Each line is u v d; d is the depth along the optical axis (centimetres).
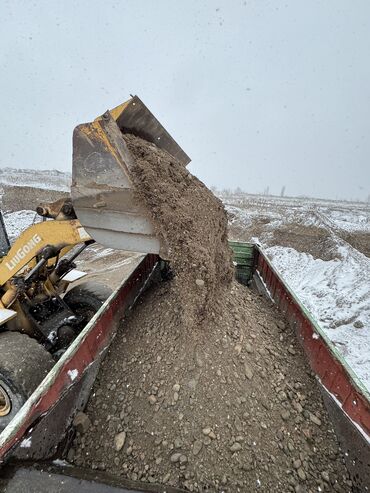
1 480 150
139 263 398
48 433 185
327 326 605
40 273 352
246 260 524
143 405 238
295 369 273
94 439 217
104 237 245
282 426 224
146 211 229
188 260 244
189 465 198
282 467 201
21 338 275
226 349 270
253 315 336
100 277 801
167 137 338
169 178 264
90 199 238
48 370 265
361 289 689
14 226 1250
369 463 172
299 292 782
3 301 306
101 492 164
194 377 248
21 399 245
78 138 231
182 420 224
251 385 248
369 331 562
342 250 973
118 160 225
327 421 227
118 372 268
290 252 1092
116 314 315
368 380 446
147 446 212
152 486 178
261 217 1519
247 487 189
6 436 150
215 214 308
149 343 291
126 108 266
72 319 351
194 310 259
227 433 216
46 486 161
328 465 201
